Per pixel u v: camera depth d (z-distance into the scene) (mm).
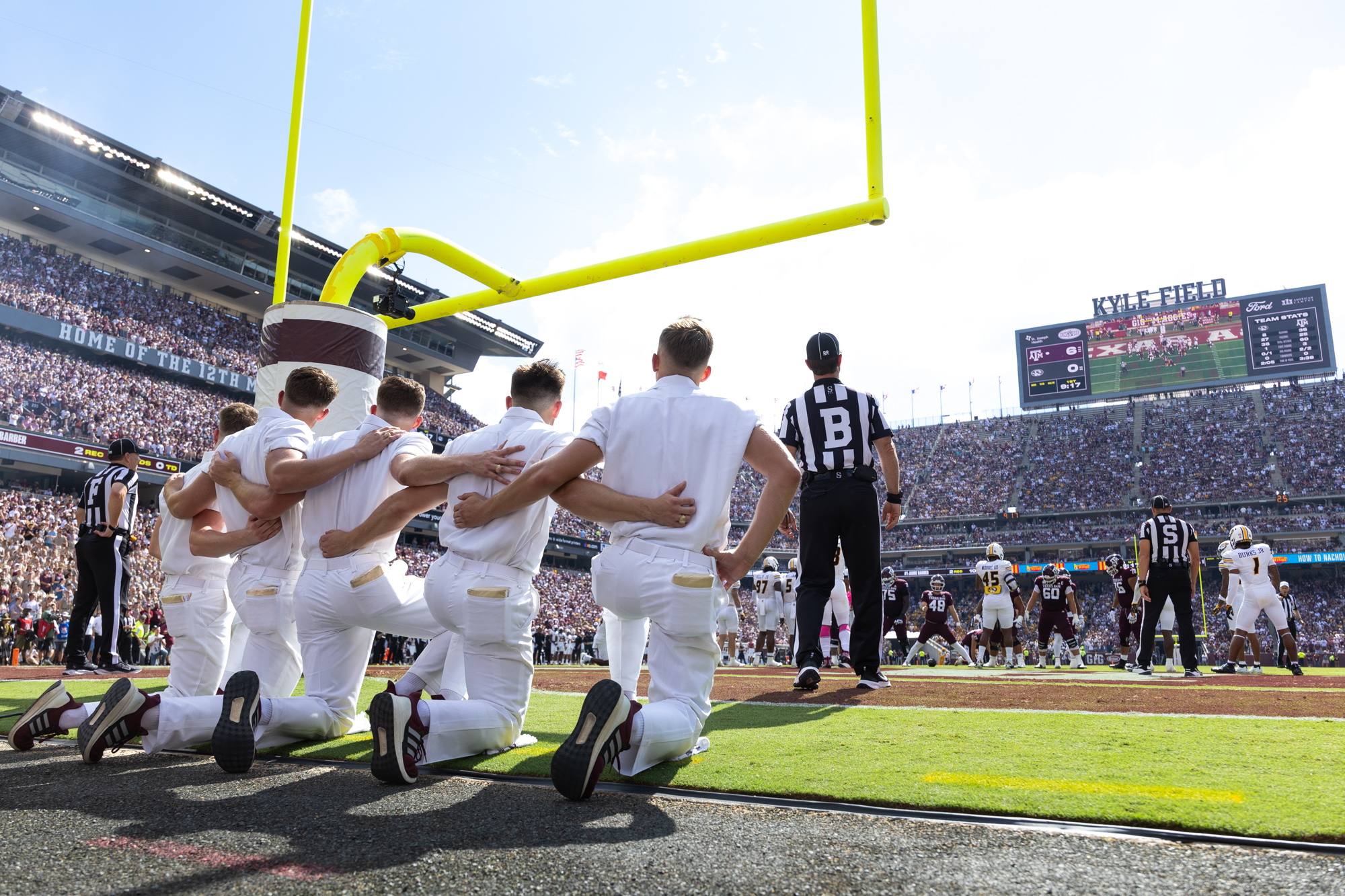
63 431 24422
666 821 1771
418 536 34000
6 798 2016
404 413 3305
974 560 44156
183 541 3543
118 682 2609
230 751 2369
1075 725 3215
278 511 3203
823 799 1966
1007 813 1798
